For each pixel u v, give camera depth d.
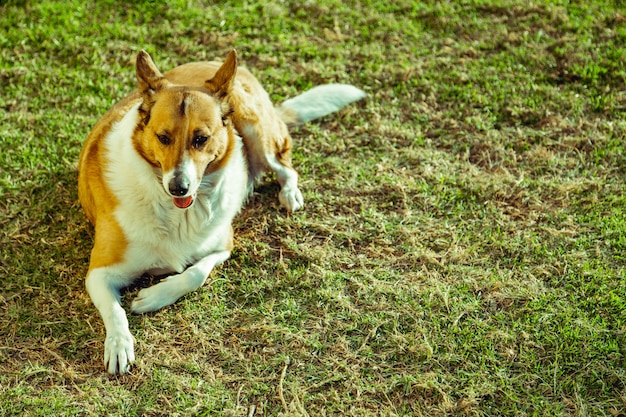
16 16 6.90
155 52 6.59
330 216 5.04
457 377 3.84
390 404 3.69
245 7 7.25
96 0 7.18
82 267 4.49
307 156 5.60
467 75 6.41
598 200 5.11
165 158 3.82
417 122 5.97
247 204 5.14
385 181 5.31
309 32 6.99
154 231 4.18
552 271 4.54
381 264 4.62
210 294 4.33
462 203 5.16
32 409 3.60
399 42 6.89
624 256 4.61
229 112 4.20
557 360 3.91
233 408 3.64
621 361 3.90
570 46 6.72
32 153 5.39
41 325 4.09
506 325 4.16
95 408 3.61
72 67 6.38
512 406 3.67
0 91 6.04
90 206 4.47
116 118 4.38
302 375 3.85
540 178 5.36
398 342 4.04
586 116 5.98
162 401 3.67
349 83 6.34
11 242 4.65
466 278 4.49
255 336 4.07
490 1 7.37
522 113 6.01
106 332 3.95
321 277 4.48
